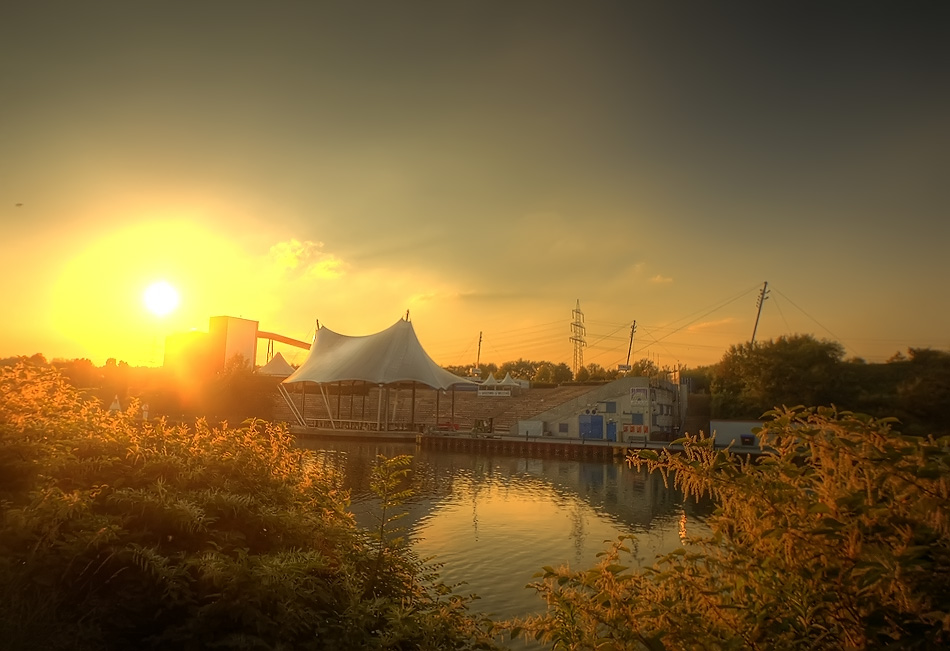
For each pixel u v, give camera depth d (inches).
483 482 1261.1
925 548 93.8
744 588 115.3
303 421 2484.0
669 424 2172.7
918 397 1667.1
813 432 115.8
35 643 131.0
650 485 1235.9
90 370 1644.9
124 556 150.3
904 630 95.2
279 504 196.9
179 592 152.2
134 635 147.5
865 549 100.5
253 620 141.7
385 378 2185.0
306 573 167.9
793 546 110.3
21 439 181.9
